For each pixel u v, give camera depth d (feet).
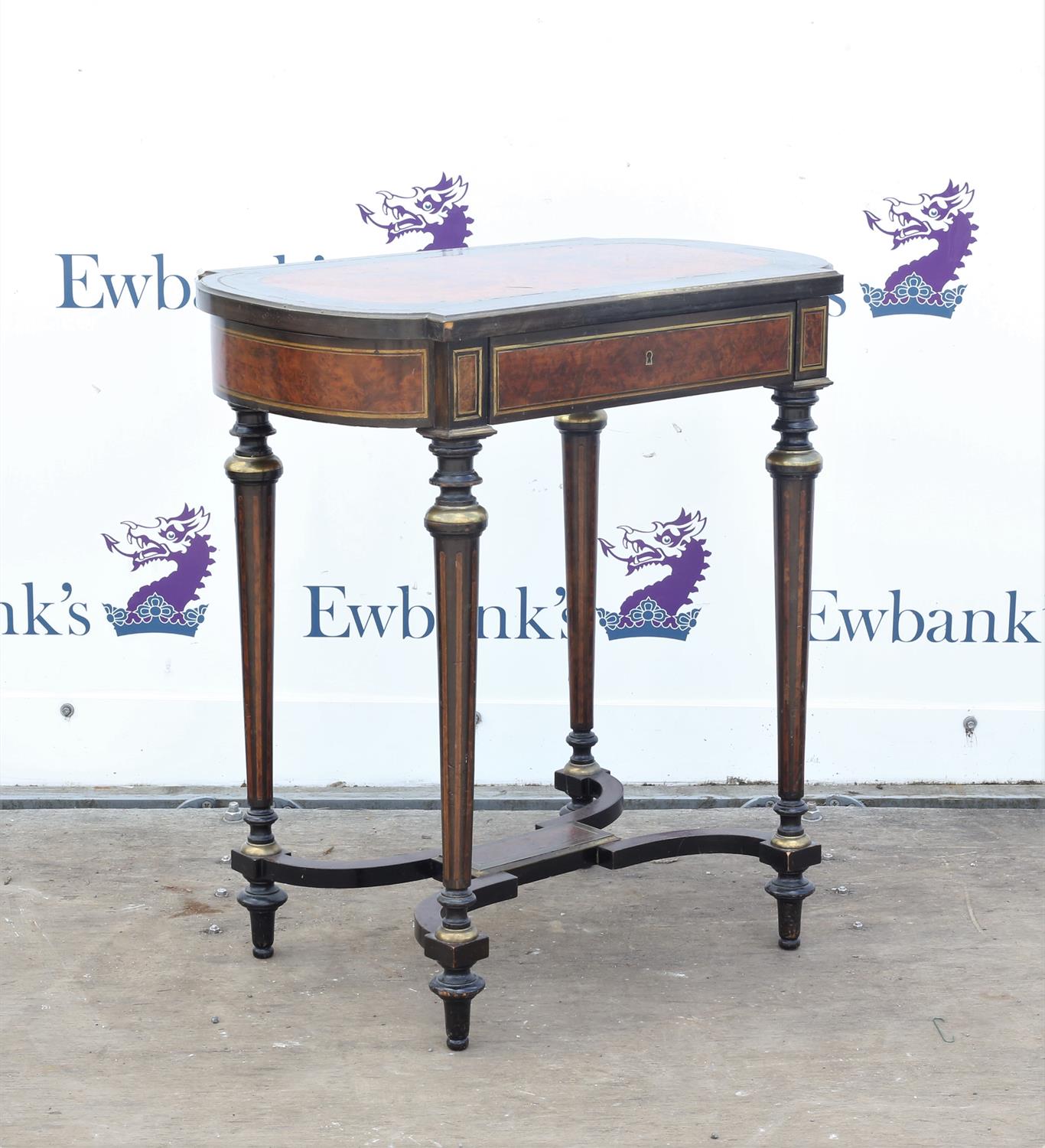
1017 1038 6.88
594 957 7.66
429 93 9.02
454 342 6.02
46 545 9.55
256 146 9.07
